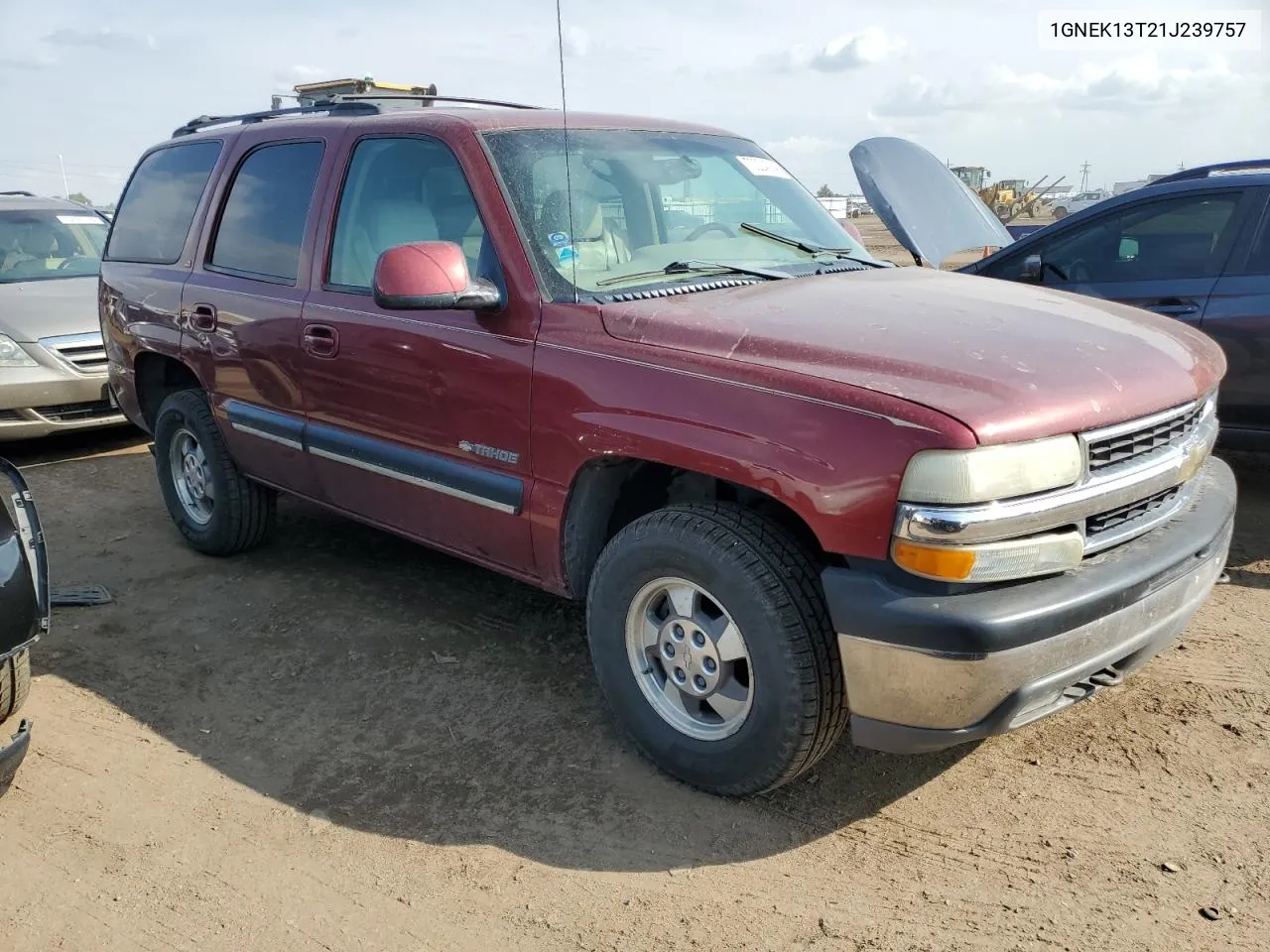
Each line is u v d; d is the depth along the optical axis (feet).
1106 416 8.39
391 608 14.32
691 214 12.36
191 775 10.38
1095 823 9.37
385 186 12.39
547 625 13.73
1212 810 9.51
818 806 9.71
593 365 9.78
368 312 12.09
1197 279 17.60
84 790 10.14
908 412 7.84
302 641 13.34
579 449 9.91
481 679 12.28
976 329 9.34
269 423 13.92
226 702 11.84
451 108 12.96
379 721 11.38
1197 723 11.00
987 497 7.73
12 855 9.20
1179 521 9.60
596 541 10.55
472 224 11.28
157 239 16.37
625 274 10.99
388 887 8.71
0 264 26.07
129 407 17.37
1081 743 10.68
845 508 8.09
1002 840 9.18
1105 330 9.78
